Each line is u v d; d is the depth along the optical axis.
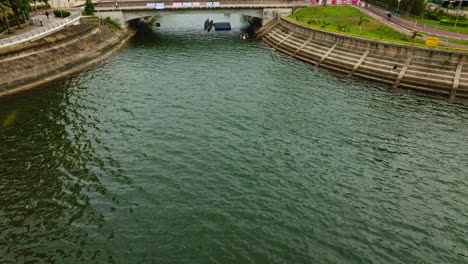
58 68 67.06
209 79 64.62
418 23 83.94
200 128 45.44
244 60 78.19
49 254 26.42
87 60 75.06
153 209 31.05
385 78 63.09
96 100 54.19
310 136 43.94
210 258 26.14
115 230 28.72
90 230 28.72
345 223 29.83
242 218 30.08
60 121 47.19
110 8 100.06
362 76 65.31
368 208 31.70
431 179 36.09
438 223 30.17
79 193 33.06
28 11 77.25
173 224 29.34
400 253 26.98
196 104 52.97
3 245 27.19
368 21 80.44
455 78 57.50
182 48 89.81
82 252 26.61
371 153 40.53
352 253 26.84
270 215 30.48
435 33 73.50
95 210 30.92
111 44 88.31
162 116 48.81
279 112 50.53
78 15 92.94
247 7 104.25
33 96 55.88
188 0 104.00
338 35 75.75
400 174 36.78
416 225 29.88
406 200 32.91
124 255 26.38
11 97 55.38
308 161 38.62
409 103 54.12
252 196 32.81
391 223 30.02
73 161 38.16
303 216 30.47
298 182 34.97
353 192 33.78
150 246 27.19
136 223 29.45
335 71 69.88
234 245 27.33
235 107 52.03
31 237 27.98
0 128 45.19
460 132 45.38
